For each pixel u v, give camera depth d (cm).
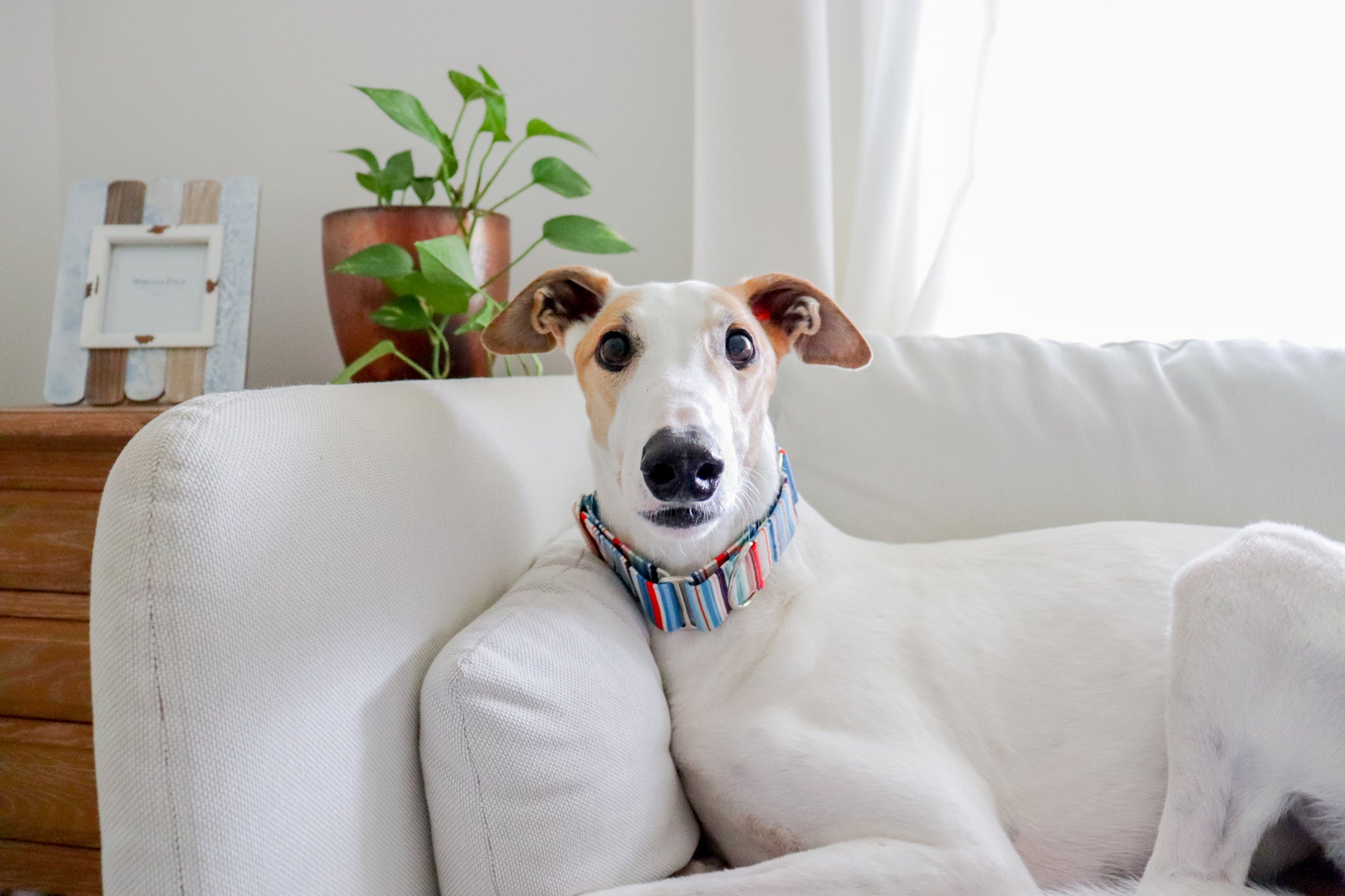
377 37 208
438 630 86
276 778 65
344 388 87
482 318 137
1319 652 88
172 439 65
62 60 217
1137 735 99
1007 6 176
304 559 70
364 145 209
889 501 142
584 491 143
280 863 65
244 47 212
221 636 63
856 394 147
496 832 77
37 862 136
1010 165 181
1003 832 91
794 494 112
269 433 72
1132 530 119
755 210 179
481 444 104
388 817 76
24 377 212
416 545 84
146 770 63
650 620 107
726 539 104
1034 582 114
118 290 163
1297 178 168
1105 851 97
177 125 216
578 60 204
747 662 102
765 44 175
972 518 138
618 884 81
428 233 144
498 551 102
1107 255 180
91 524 131
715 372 99
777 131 177
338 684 72
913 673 103
